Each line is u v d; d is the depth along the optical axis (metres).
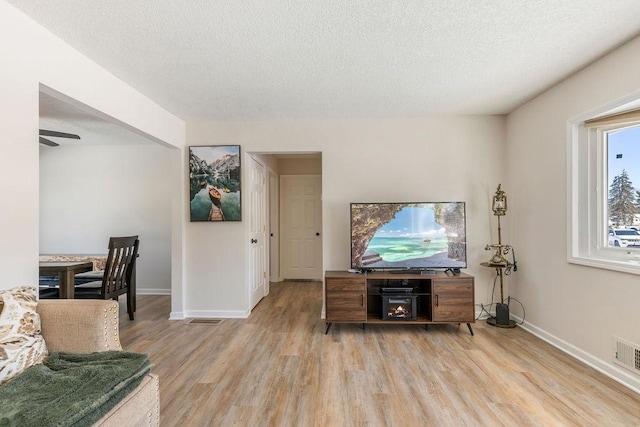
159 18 1.88
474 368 2.48
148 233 5.08
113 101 2.62
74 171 5.12
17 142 1.80
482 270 3.71
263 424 1.83
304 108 3.45
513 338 3.10
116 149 5.10
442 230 3.38
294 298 4.74
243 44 2.17
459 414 1.91
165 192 5.06
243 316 3.84
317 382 2.29
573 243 2.71
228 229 3.90
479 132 3.72
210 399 2.09
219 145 3.88
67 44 2.15
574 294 2.69
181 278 3.84
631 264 2.19
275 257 5.99
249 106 3.39
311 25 1.96
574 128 2.70
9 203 1.76
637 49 2.11
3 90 1.74
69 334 1.62
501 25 1.98
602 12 1.86
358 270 3.55
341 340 3.08
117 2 1.74
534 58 2.39
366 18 1.90
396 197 3.77
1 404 1.20
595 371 2.42
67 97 2.19
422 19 1.91
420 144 3.76
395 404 2.02
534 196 3.21
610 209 2.54
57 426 1.09
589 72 2.50
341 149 3.81
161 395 2.13
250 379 2.34
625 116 2.31
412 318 3.25
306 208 6.14
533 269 3.23
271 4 1.76
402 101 3.26
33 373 1.40
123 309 4.30
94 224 5.11
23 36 1.84
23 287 1.68
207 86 2.87
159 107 3.35
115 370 1.43
